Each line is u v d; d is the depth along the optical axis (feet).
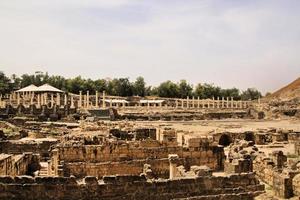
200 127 375.66
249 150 203.51
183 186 116.67
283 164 163.53
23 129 293.84
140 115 481.87
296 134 300.81
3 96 607.78
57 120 394.73
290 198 125.49
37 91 522.88
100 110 465.06
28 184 106.22
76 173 169.27
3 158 148.66
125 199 111.55
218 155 190.49
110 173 174.29
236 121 491.72
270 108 588.50
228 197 119.34
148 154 184.24
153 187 114.01
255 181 123.65
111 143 181.06
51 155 184.14
